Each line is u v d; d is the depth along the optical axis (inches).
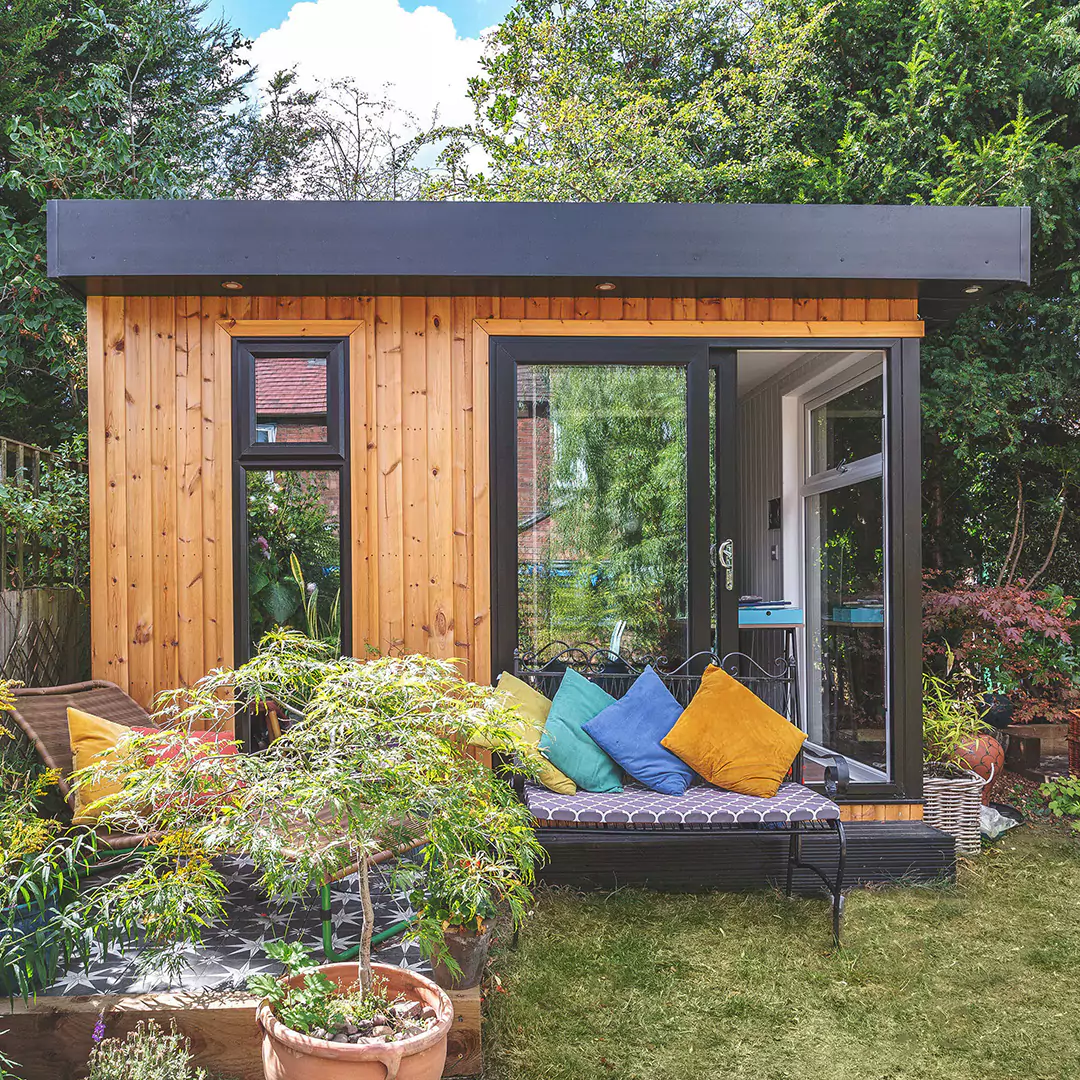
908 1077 98.9
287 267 149.9
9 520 171.3
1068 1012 112.8
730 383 168.4
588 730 146.0
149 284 155.2
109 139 295.0
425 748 84.7
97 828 118.2
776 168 320.2
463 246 151.3
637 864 150.4
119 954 109.5
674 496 167.0
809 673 215.2
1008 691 237.8
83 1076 93.7
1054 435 286.4
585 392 166.4
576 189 342.6
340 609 164.6
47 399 329.4
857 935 133.3
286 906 126.6
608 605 166.4
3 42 329.4
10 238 272.8
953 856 154.3
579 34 388.8
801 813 131.1
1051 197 253.1
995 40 258.5
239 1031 94.7
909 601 166.7
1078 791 187.3
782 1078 98.4
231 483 161.5
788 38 321.4
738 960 125.0
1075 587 290.7
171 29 394.6
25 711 130.9
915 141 271.6
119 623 159.5
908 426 167.6
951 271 154.7
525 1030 106.7
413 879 86.4
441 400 164.1
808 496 217.0
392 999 88.3
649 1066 100.1
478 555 163.9
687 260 153.2
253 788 81.6
